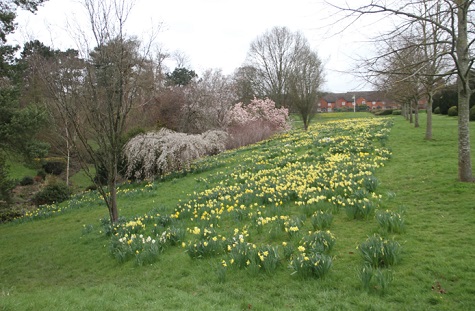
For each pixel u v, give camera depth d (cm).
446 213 668
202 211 887
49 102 1056
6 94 1129
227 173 1407
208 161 1802
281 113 3356
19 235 1108
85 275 673
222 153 2131
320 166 1136
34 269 759
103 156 973
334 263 524
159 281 564
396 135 1816
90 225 991
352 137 1792
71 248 859
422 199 762
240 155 1867
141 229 841
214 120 2766
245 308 438
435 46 1195
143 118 2553
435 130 2000
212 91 2855
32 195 2095
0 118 1096
